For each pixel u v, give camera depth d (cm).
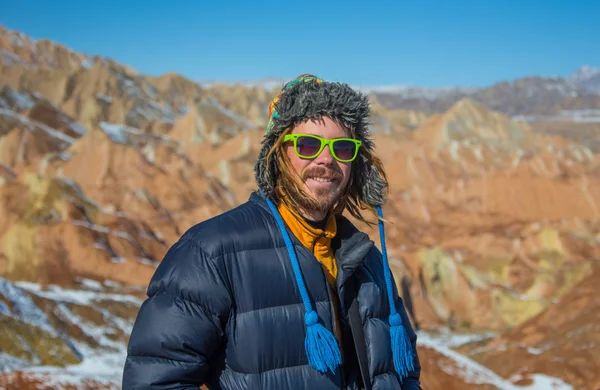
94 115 14562
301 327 244
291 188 259
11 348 2128
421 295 4472
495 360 2478
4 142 8919
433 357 1873
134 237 4166
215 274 240
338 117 262
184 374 234
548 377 2191
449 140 12538
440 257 4688
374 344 262
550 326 2781
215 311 238
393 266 4456
